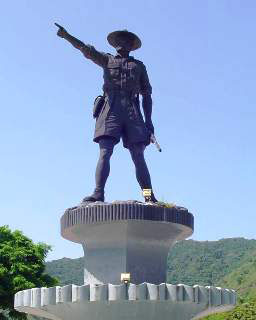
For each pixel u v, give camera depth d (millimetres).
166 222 15477
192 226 16234
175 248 157000
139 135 17016
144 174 16750
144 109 17812
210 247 153125
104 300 13422
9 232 39031
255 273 115750
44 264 39406
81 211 15523
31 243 39125
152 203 15648
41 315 16344
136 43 17938
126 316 14000
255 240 153000
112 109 17078
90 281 16062
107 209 15188
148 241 16016
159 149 16969
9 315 37750
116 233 15680
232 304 14758
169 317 14164
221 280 126188
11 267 37094
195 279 135125
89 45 17078
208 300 14000
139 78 17625
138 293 13336
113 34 17766
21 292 15125
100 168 16516
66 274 122250
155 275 15961
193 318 15977
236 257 142125
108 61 17469
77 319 14375
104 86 17422
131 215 15078
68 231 16250
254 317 56156
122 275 14602
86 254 16406
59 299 13781
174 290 13523
